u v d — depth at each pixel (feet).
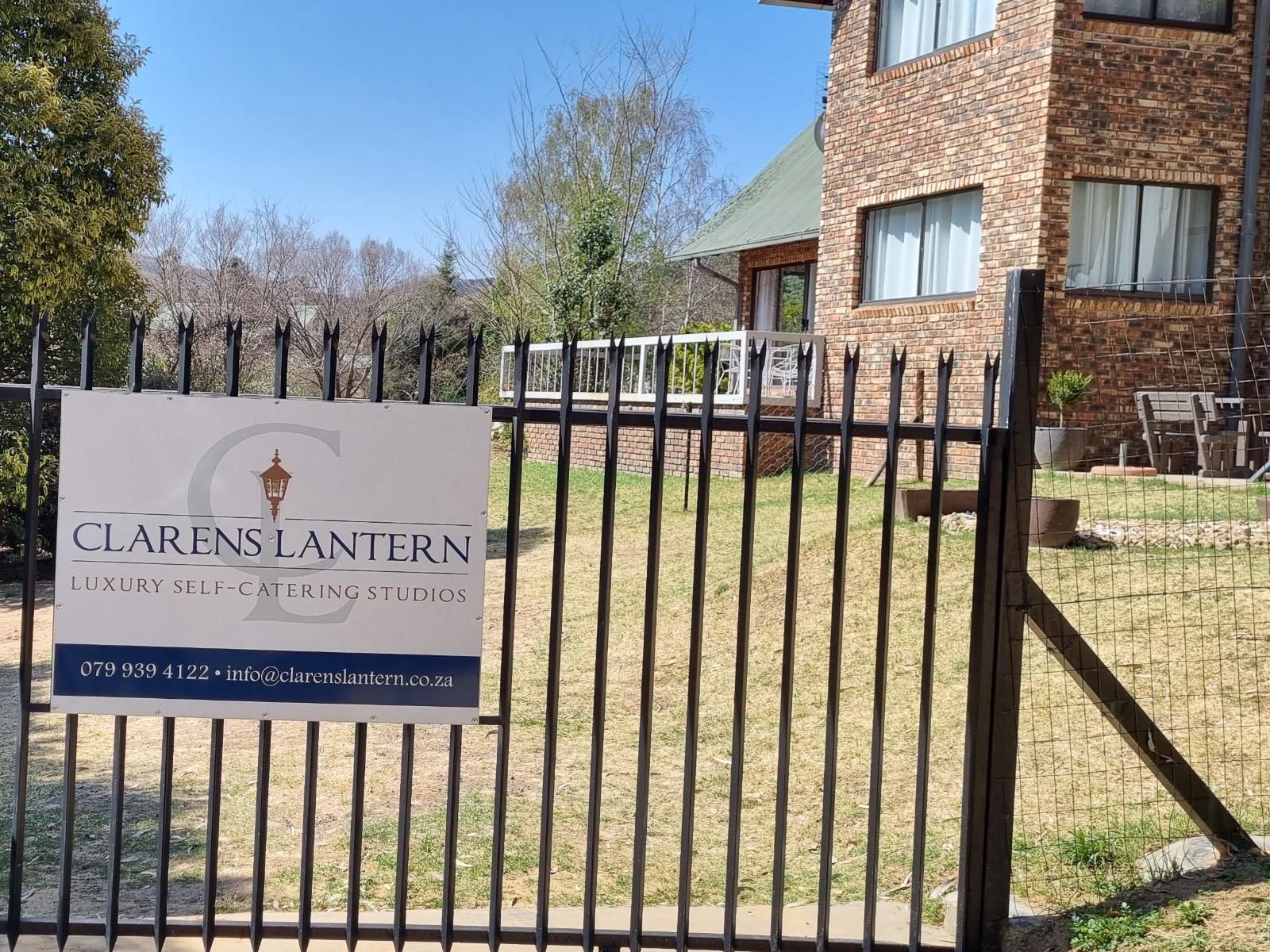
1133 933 12.43
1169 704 18.83
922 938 13.29
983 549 12.49
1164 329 42.39
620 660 27.14
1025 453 12.45
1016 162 42.60
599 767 11.96
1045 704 20.18
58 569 11.65
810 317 64.18
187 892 15.35
